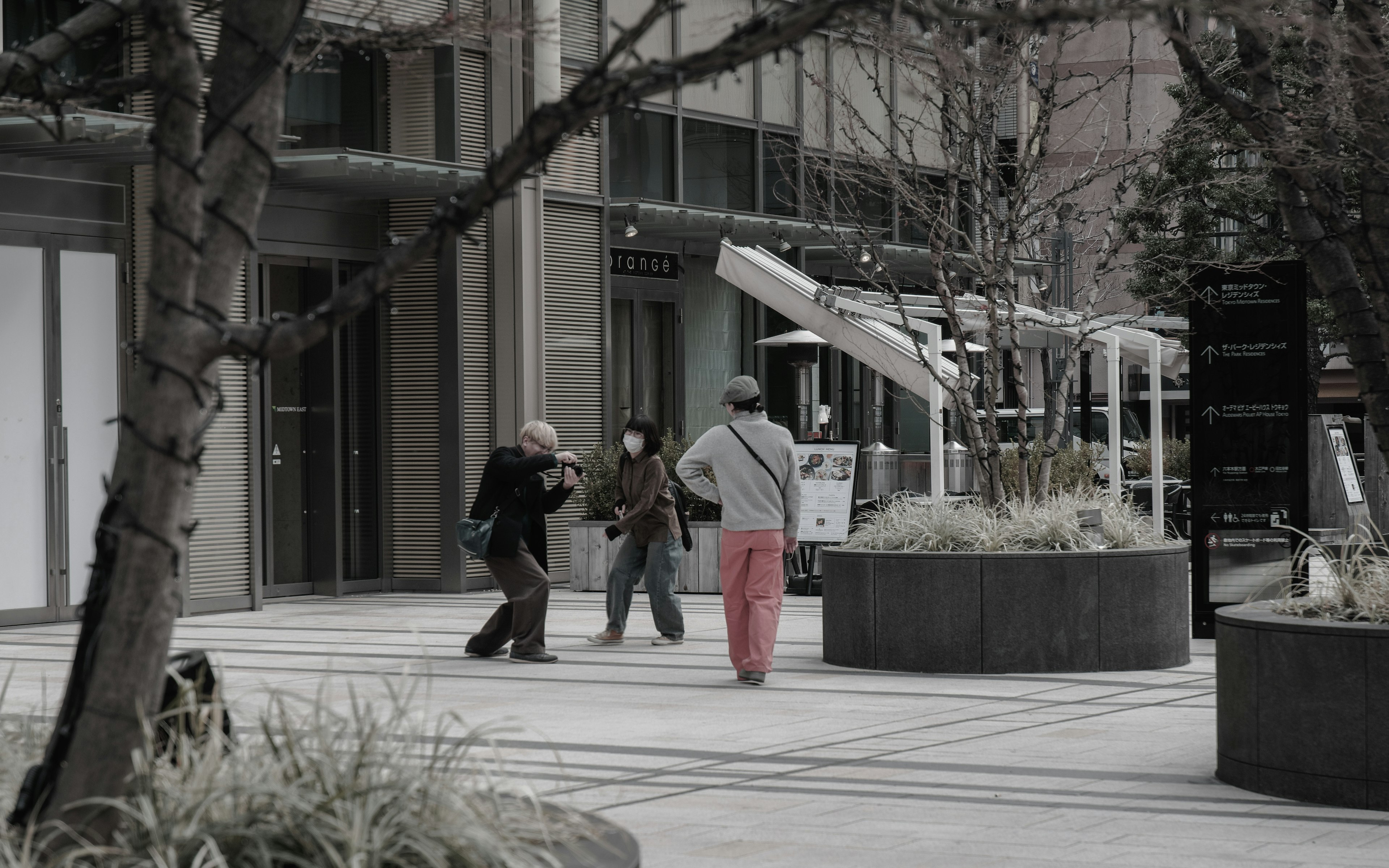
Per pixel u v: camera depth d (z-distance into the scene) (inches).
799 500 741.3
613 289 1451.8
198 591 1080.2
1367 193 443.2
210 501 1087.6
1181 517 1503.4
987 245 877.8
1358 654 469.7
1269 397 890.1
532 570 814.5
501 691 709.9
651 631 970.1
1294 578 549.3
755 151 1583.4
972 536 784.9
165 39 245.6
